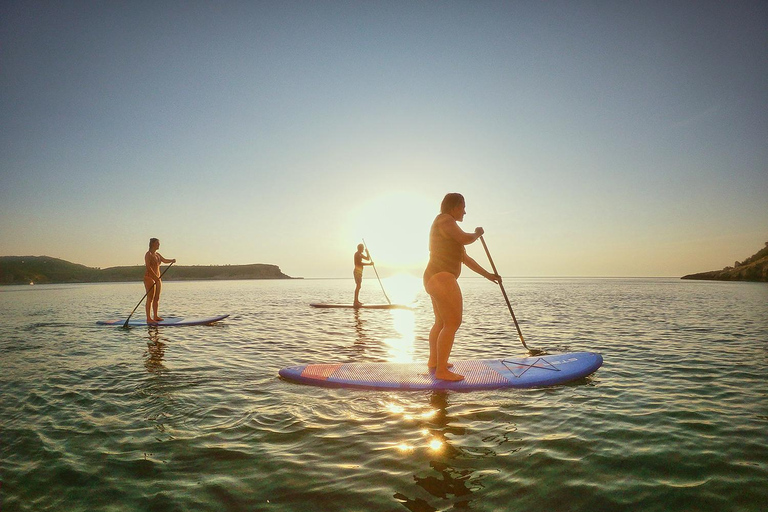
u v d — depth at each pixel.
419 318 13.40
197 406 4.43
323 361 6.76
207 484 2.83
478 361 6.02
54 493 2.73
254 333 9.87
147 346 8.07
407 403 4.52
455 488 2.75
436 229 5.39
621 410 4.23
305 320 12.76
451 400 4.62
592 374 5.70
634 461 3.11
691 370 5.91
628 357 6.81
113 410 4.31
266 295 31.55
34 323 12.23
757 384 5.17
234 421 3.99
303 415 4.15
